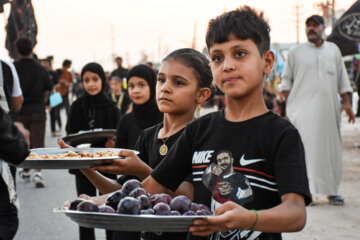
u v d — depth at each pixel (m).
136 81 3.69
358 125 16.42
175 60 2.49
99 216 1.56
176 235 2.20
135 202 1.60
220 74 1.82
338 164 6.05
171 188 2.00
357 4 9.12
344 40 9.30
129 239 2.96
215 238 1.86
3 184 2.53
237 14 1.82
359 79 13.65
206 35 1.87
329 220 5.26
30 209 6.41
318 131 6.05
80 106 4.91
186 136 1.99
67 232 5.36
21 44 7.99
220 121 1.89
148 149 2.68
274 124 1.77
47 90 8.26
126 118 3.79
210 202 1.83
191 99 2.52
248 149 1.78
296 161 1.69
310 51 6.17
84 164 2.17
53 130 15.57
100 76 4.86
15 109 4.84
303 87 6.18
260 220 1.52
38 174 7.87
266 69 1.87
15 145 2.08
